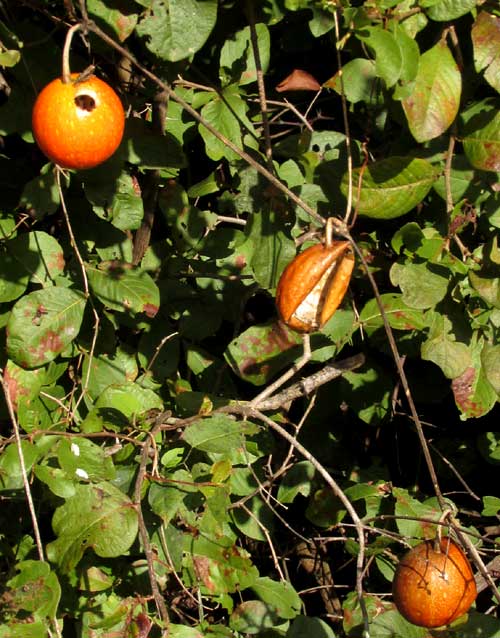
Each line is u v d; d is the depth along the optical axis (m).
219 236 2.74
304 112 2.94
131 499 2.29
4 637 2.12
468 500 3.41
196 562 2.48
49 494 2.44
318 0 2.17
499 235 2.47
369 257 2.62
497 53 2.13
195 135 2.68
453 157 2.38
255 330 2.61
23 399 2.46
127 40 2.52
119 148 2.42
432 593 2.06
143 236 2.78
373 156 2.68
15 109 2.35
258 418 2.74
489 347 2.37
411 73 2.06
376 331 2.76
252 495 2.67
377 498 2.88
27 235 2.46
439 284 2.33
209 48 2.64
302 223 2.54
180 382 2.76
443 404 3.36
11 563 2.62
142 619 2.19
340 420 3.27
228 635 2.49
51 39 2.34
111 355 2.68
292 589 2.70
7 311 2.56
